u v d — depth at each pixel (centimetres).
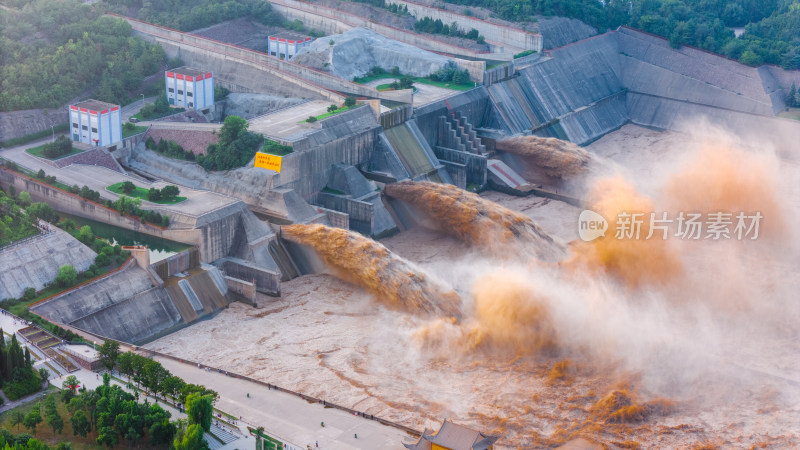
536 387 18150
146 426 15912
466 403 17588
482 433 15462
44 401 16712
